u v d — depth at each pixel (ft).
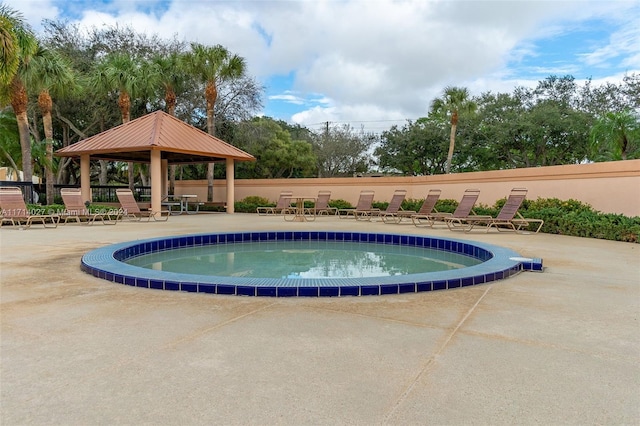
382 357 8.82
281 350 9.18
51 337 9.93
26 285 15.42
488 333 10.37
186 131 57.47
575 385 7.56
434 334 10.29
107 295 14.02
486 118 89.40
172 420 6.30
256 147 84.53
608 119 53.47
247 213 63.87
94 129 79.97
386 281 14.70
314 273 21.54
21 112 48.75
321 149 108.99
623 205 35.17
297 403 6.85
